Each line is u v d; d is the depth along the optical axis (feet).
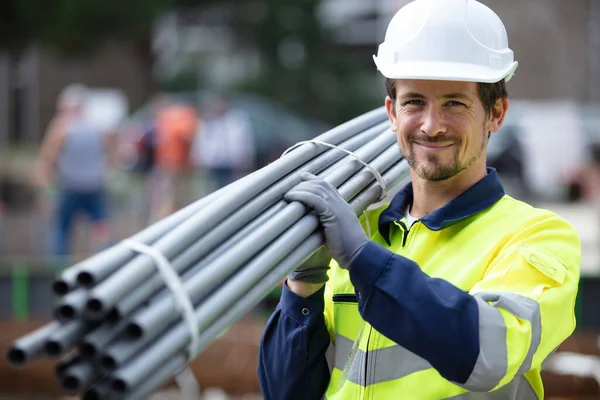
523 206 12.51
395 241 13.10
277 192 11.52
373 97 145.18
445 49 11.97
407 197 13.46
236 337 30.76
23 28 92.68
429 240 12.51
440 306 10.67
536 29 114.73
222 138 63.05
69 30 93.40
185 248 10.06
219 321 10.13
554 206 74.54
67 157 50.80
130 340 9.21
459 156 12.07
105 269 9.21
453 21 12.06
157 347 9.30
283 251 10.80
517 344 10.90
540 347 11.41
